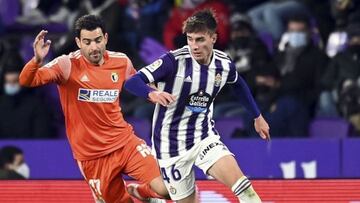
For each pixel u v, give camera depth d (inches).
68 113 975.0
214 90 911.7
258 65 1373.0
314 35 1473.9
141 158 972.6
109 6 1441.9
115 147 973.8
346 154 1285.7
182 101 905.5
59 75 955.3
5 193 1027.9
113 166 976.9
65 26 1515.7
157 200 1003.3
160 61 892.0
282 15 1477.6
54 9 1542.8
